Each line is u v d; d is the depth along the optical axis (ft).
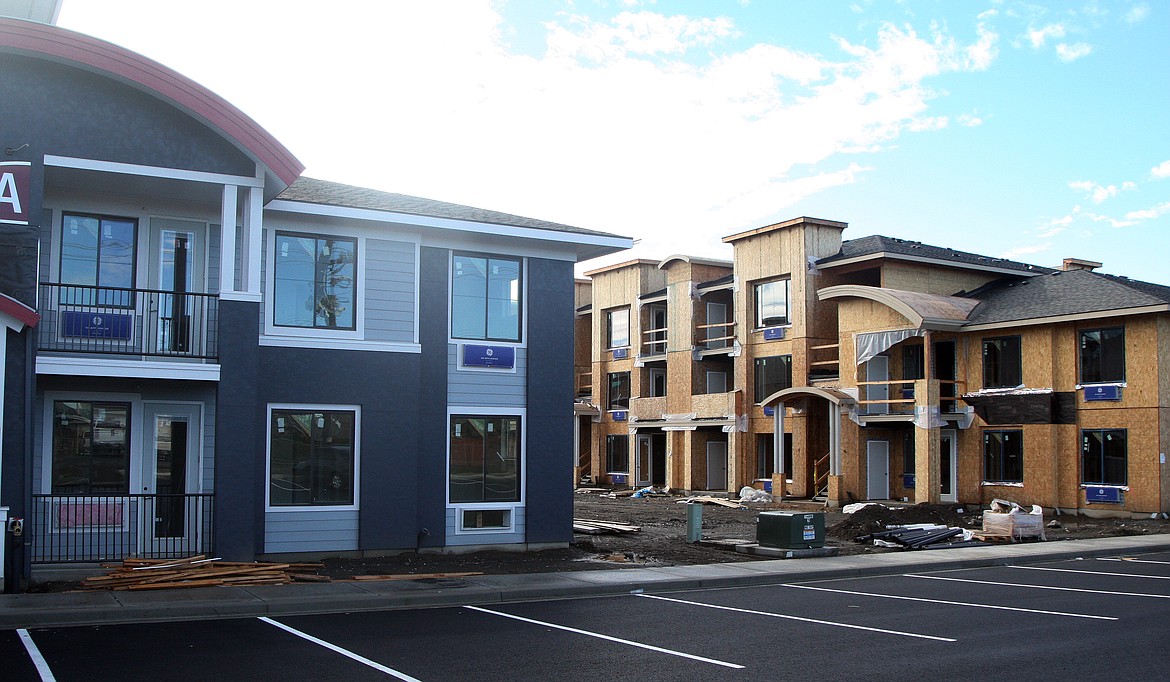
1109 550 75.20
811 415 131.64
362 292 61.93
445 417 64.44
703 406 147.64
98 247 55.62
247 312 53.47
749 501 129.49
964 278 129.59
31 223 48.49
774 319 138.00
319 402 59.98
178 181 52.80
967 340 115.65
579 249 70.85
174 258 57.57
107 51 49.24
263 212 59.11
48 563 50.31
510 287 67.97
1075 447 104.78
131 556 53.11
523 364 67.87
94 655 33.73
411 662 33.27
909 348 122.93
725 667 32.81
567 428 69.00
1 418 46.85
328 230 61.21
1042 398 106.22
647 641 37.47
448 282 65.31
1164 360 98.73
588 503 131.03
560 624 41.42
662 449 168.45
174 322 56.18
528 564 60.44
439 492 63.77
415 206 64.85
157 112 51.93
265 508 58.23
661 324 170.60
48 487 53.57
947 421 114.11
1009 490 109.60
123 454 55.57
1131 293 100.68
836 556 68.95
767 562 64.23
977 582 57.36
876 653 35.22
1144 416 99.14
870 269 129.90
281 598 45.09
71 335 54.19
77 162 49.93
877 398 121.60
